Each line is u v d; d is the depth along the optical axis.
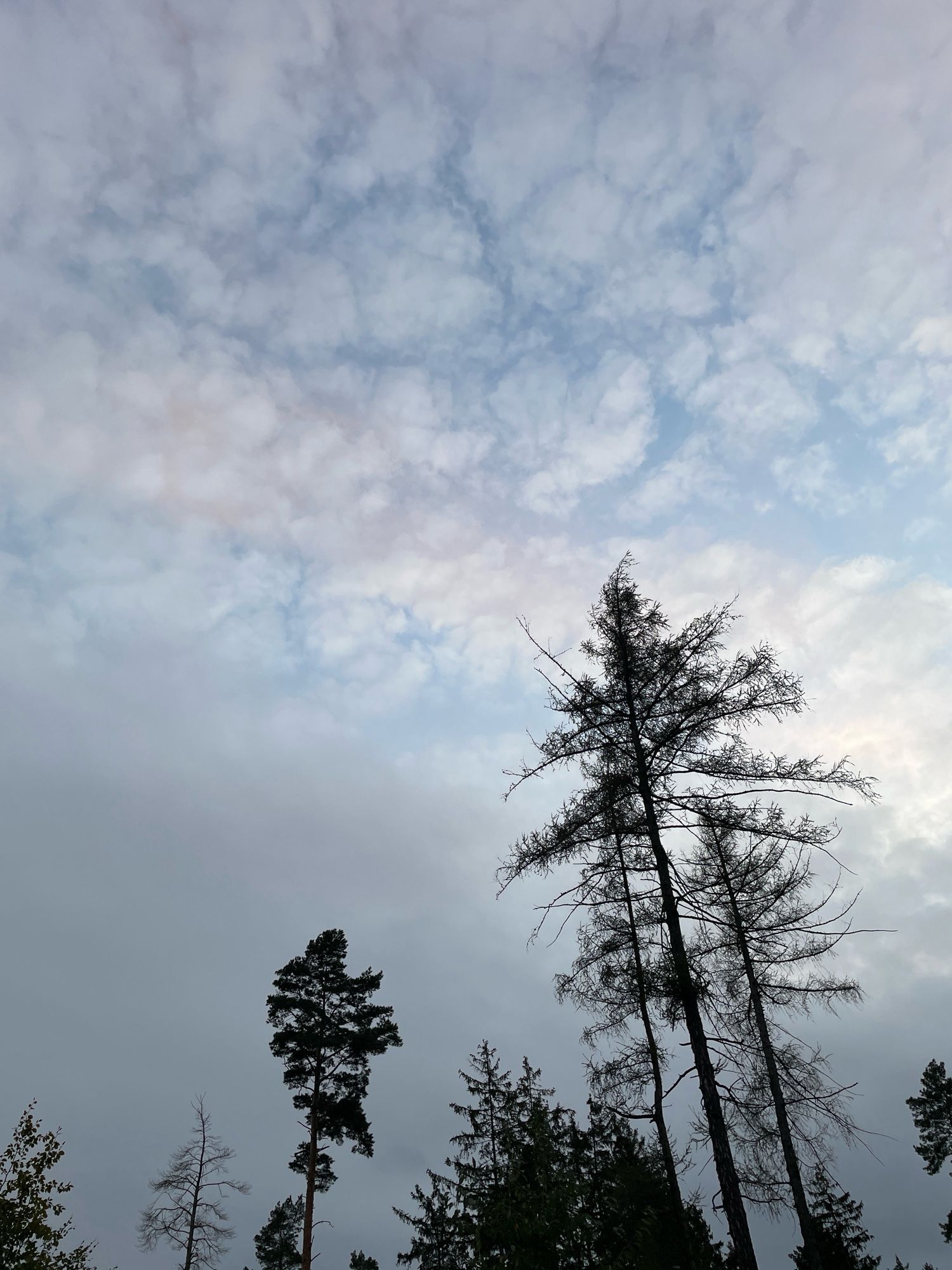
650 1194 12.80
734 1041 11.30
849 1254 19.20
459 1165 22.30
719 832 14.39
